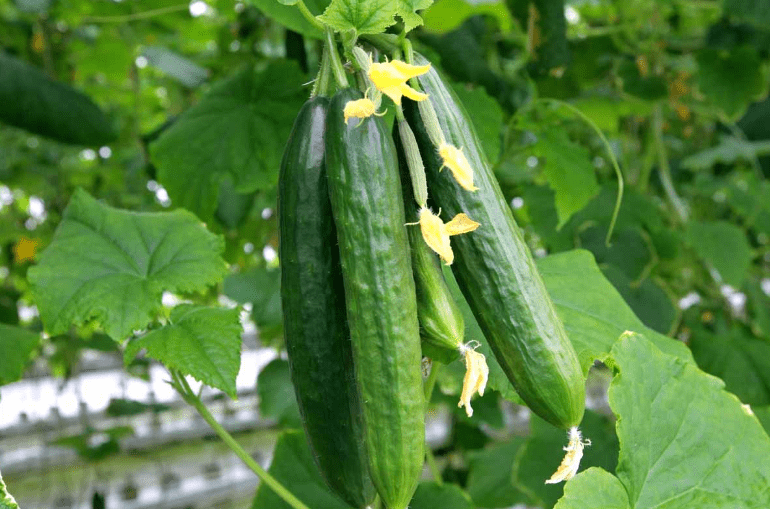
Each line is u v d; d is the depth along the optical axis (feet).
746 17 4.23
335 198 1.86
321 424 2.02
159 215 2.84
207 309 2.56
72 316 2.55
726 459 2.35
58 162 6.45
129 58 6.18
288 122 3.46
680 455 2.35
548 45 3.98
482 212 1.91
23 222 7.10
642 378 2.37
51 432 7.50
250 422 7.74
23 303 6.96
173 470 7.86
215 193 3.46
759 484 2.32
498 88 4.04
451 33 3.84
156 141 3.51
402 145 1.89
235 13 5.24
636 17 4.92
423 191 1.85
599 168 5.47
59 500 7.39
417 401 1.82
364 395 1.82
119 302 2.57
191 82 5.35
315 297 1.98
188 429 7.79
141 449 7.68
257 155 3.45
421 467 1.83
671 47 5.02
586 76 5.06
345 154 1.86
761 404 4.17
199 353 2.42
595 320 2.53
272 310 4.27
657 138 5.08
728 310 5.12
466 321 2.46
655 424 2.35
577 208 3.60
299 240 1.97
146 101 6.92
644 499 2.29
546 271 2.70
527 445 4.10
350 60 1.96
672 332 4.15
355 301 1.82
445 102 1.96
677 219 5.15
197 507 7.63
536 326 1.89
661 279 4.76
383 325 1.81
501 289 1.89
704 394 2.42
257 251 5.44
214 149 3.48
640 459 2.31
